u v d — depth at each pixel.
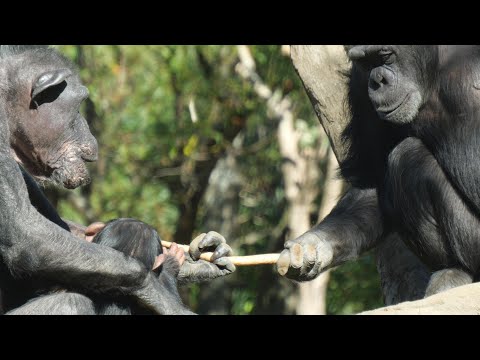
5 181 9.31
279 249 28.44
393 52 10.14
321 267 10.71
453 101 10.12
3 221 9.28
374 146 11.45
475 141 10.06
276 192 28.77
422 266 12.02
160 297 9.84
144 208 30.83
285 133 24.48
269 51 26.39
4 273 9.99
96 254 9.53
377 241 11.44
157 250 10.21
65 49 27.19
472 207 10.28
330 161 20.30
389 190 10.91
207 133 29.06
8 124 10.14
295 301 27.42
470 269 10.43
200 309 28.91
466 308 8.49
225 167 29.75
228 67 28.95
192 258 10.71
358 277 27.03
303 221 24.03
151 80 30.48
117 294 9.72
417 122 10.46
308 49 12.53
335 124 12.44
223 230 29.34
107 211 30.56
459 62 10.10
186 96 29.81
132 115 30.72
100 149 30.52
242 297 28.92
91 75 29.11
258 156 29.14
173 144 30.28
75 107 10.52
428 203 10.50
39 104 10.34
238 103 28.95
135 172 31.39
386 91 10.22
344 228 11.16
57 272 9.41
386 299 12.36
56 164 10.52
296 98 26.06
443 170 10.41
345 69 12.35
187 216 30.69
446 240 10.55
